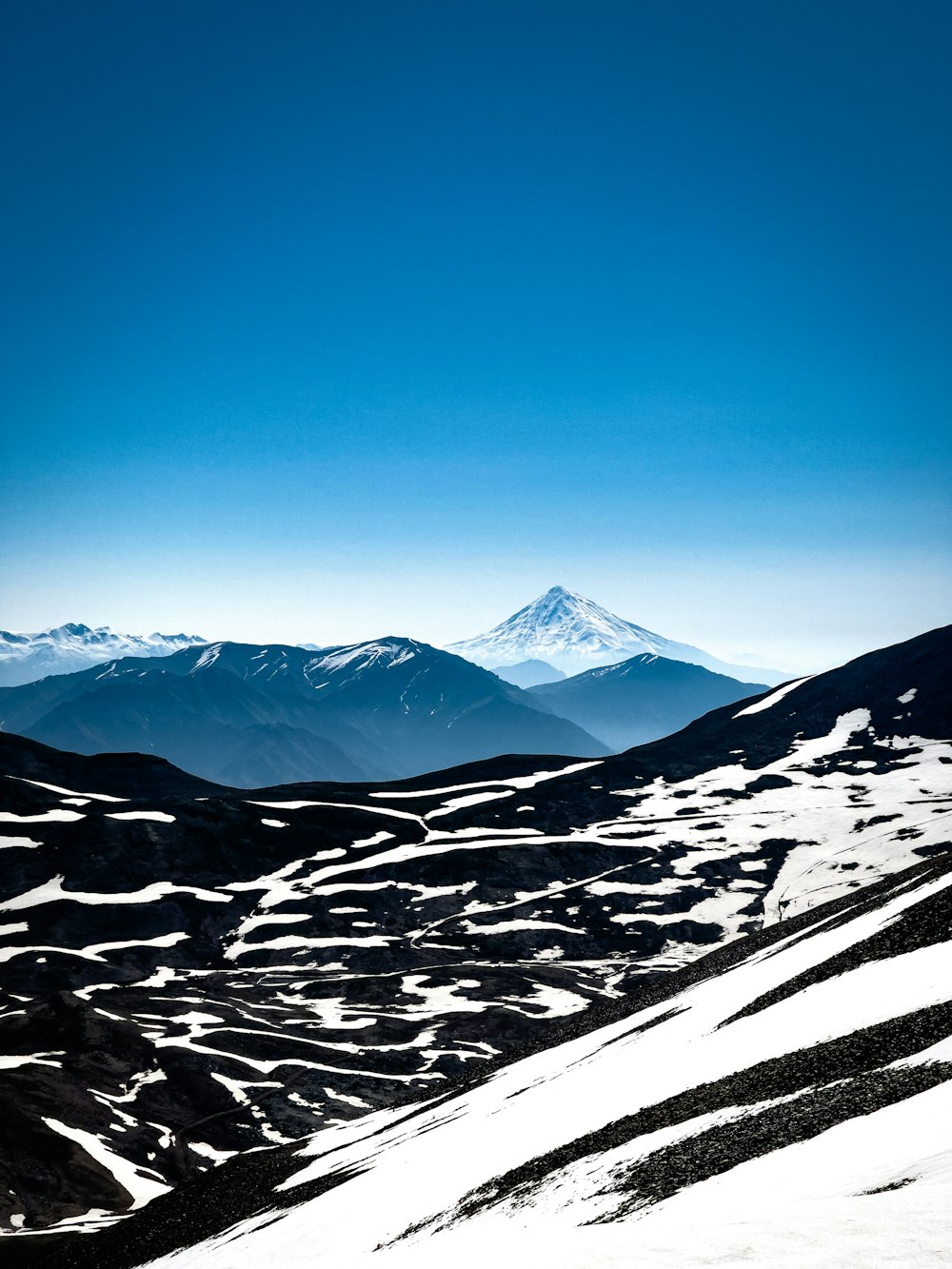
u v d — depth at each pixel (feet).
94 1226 314.14
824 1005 190.08
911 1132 105.19
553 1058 309.01
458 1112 282.15
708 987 293.84
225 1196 289.53
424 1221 175.52
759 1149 126.72
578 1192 146.82
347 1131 334.85
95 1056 460.96
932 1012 151.64
